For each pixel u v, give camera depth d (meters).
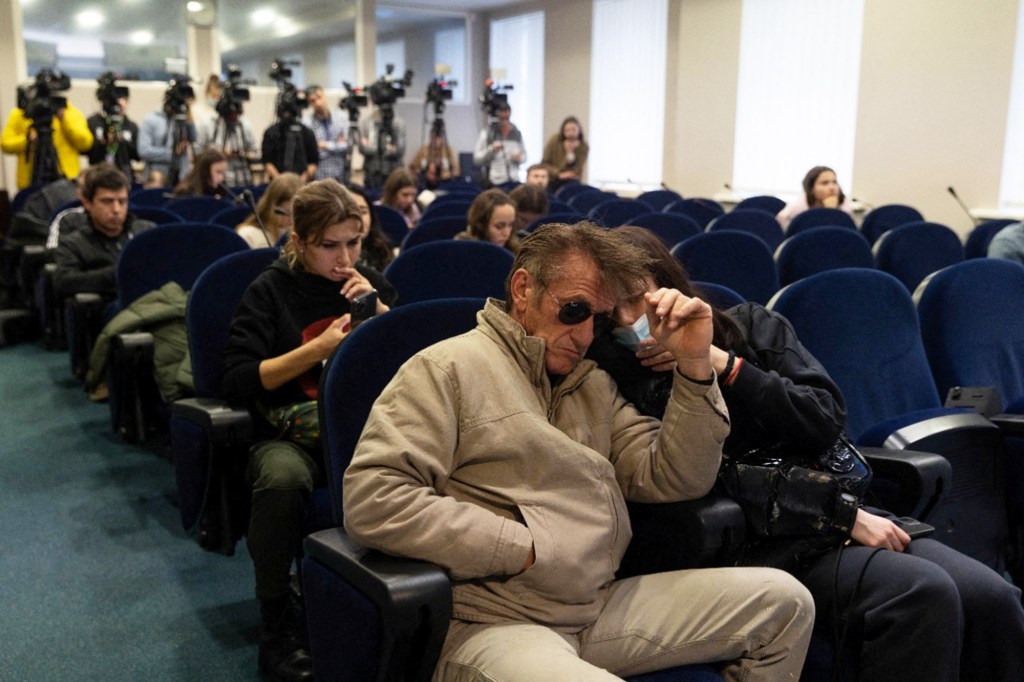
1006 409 2.15
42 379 4.13
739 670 1.29
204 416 1.86
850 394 1.99
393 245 4.21
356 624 1.17
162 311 2.67
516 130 8.55
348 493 1.21
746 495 1.46
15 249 4.91
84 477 2.96
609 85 9.42
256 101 9.62
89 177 3.50
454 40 11.38
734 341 1.59
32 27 8.52
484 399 1.28
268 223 3.37
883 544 1.45
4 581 2.24
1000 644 1.39
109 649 1.94
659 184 8.85
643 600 1.33
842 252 3.37
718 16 7.97
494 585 1.24
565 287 1.29
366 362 1.44
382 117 8.10
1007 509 1.94
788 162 7.47
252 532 1.77
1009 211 5.90
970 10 6.00
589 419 1.41
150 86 9.05
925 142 6.36
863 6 6.69
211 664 1.89
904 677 1.33
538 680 1.10
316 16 10.35
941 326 2.25
